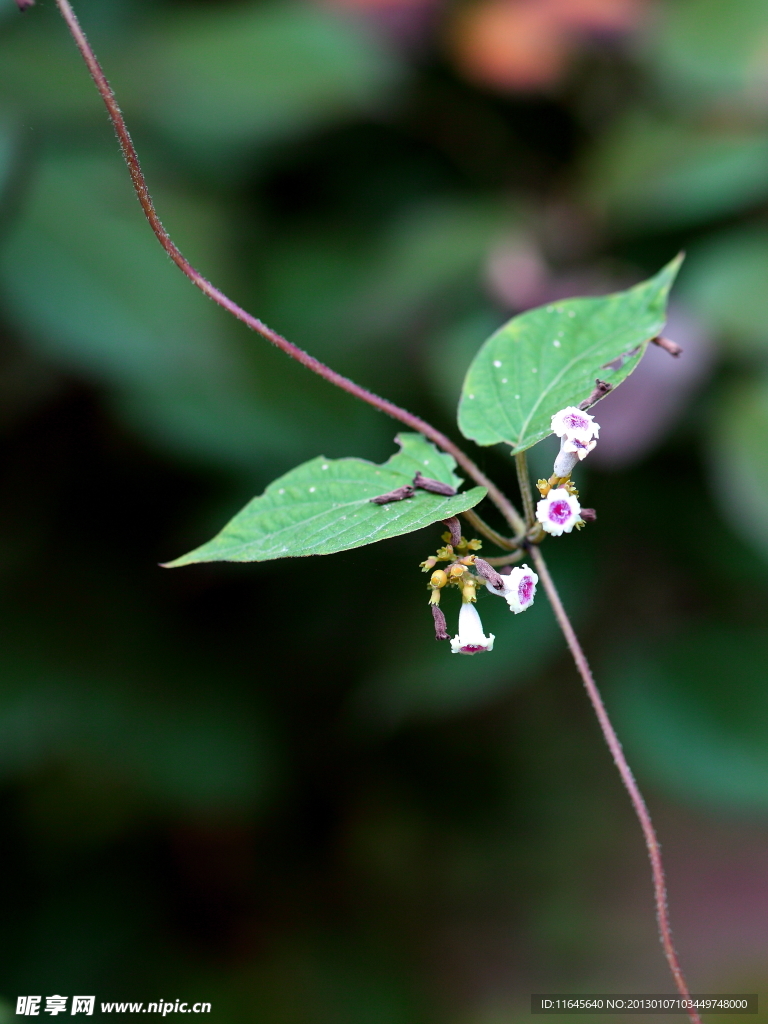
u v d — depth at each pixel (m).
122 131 0.59
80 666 0.79
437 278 0.81
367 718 0.87
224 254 0.79
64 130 0.81
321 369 0.60
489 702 1.02
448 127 0.98
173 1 0.97
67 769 0.86
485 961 0.93
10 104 0.77
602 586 0.87
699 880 1.07
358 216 0.96
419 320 0.82
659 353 0.75
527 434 0.61
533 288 0.82
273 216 0.93
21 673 0.78
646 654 0.90
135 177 0.59
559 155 1.00
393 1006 0.87
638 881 1.05
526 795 1.04
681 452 0.87
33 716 0.76
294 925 0.93
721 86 0.91
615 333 0.62
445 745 1.02
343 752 0.93
